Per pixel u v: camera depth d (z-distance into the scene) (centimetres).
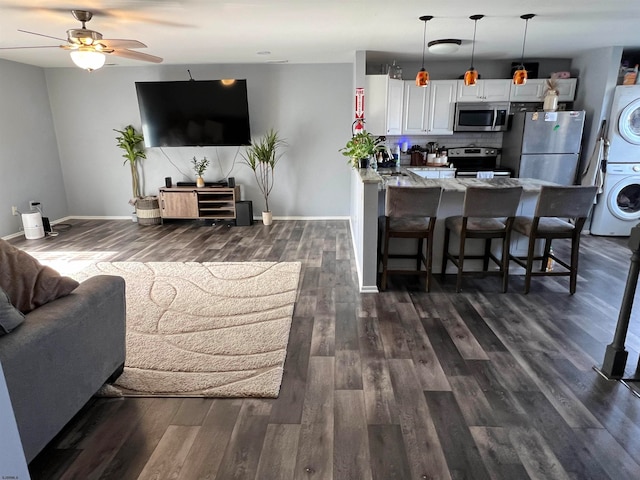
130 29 381
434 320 308
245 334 285
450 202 389
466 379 234
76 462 176
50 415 171
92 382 203
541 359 254
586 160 552
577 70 573
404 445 185
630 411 206
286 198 652
